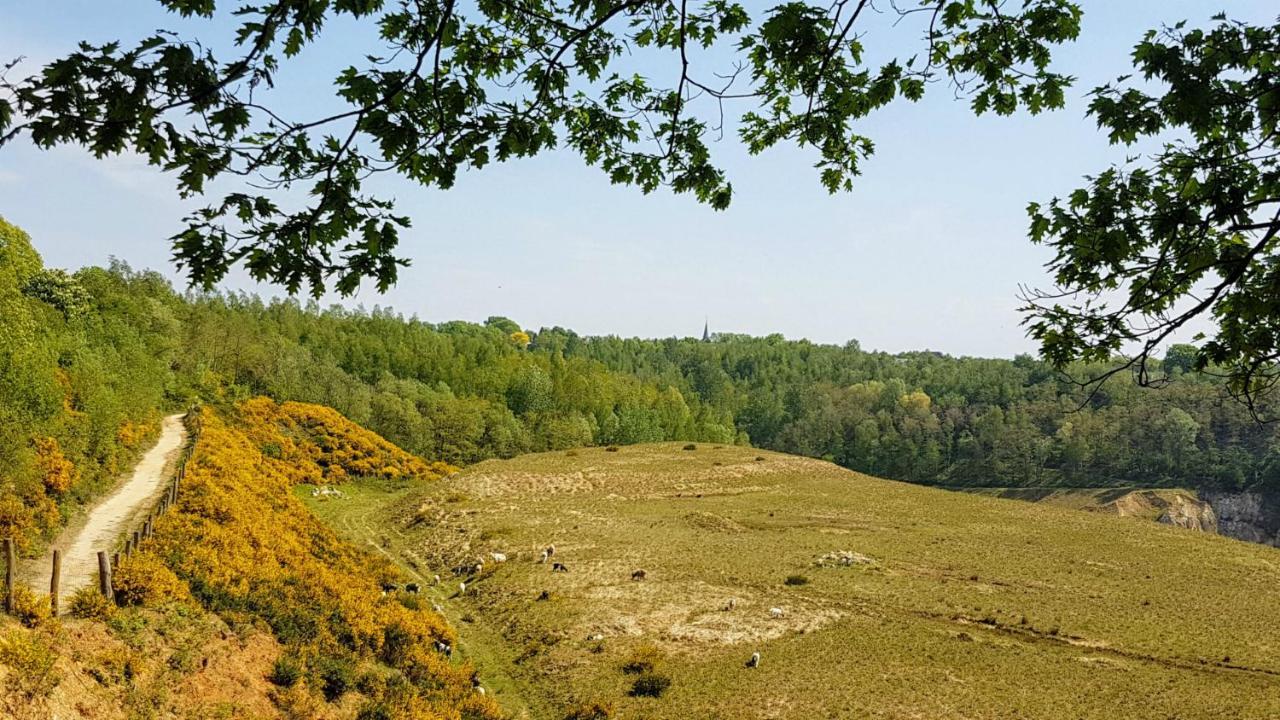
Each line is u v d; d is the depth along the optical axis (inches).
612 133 327.6
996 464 6338.6
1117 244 257.3
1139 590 1630.2
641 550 1897.1
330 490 2751.0
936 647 1254.3
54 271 2317.9
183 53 172.6
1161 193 262.5
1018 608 1465.3
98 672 634.2
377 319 6978.4
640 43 298.4
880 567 1764.3
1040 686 1097.4
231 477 1691.7
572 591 1571.1
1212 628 1378.0
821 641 1285.7
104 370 1790.1
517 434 4921.3
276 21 198.2
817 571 1732.3
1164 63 231.8
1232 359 280.1
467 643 1359.5
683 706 1056.2
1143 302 276.4
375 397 4569.4
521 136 257.1
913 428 7165.4
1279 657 1232.8
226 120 190.5
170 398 2854.3
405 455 3580.2
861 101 303.4
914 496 2869.1
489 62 281.6
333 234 222.1
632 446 3912.4
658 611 1438.2
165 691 670.5
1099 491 5679.1
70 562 900.6
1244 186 251.9
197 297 4835.1
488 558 1876.2
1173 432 5625.0
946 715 1000.2
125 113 170.7
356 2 218.7
